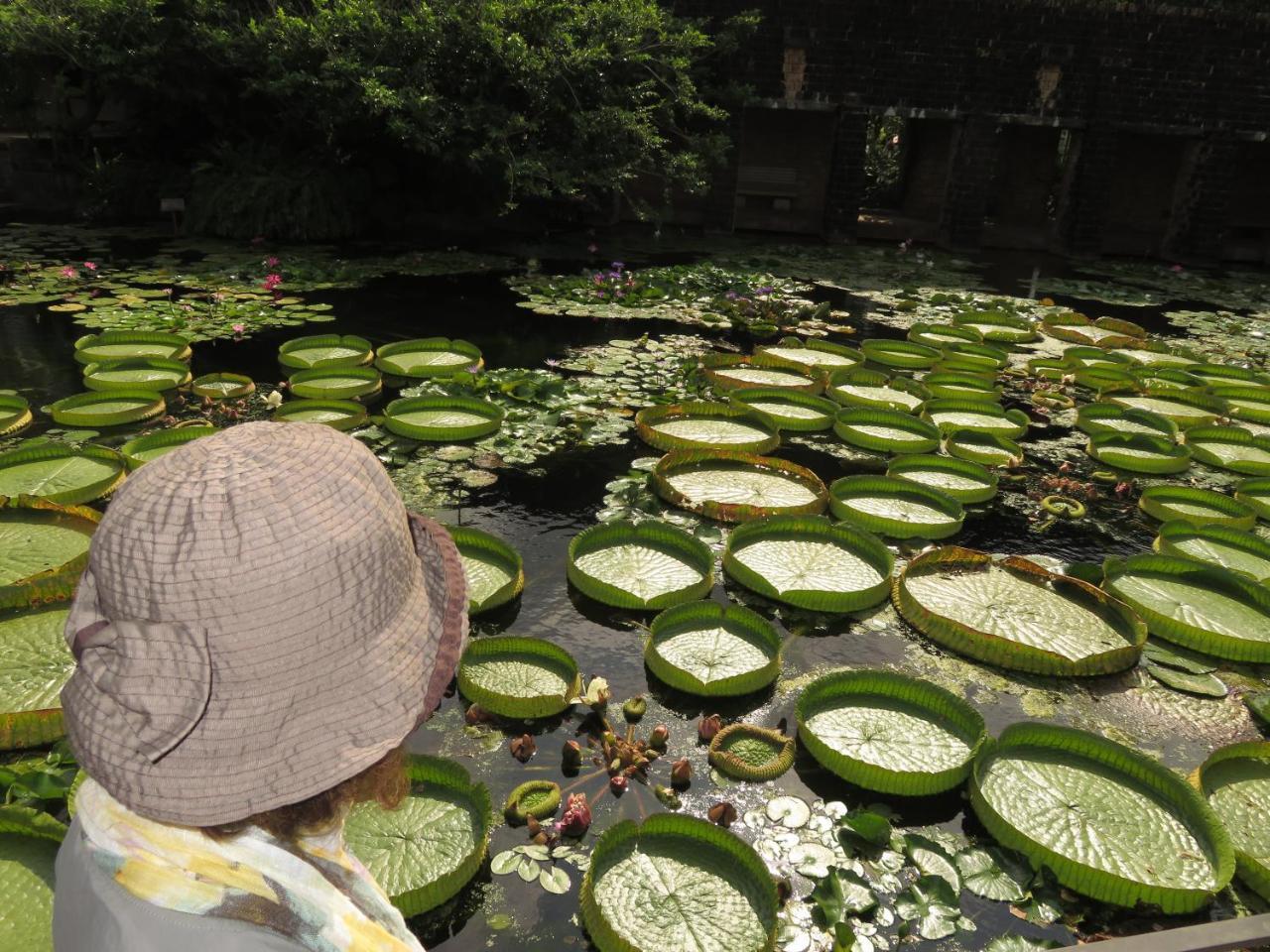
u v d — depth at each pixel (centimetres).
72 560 450
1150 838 342
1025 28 1558
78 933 95
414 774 346
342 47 1302
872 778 365
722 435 686
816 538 542
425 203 1528
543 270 1258
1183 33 1573
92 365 744
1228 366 944
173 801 95
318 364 777
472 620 458
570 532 543
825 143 1766
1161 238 1811
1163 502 633
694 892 308
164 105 1432
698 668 421
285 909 97
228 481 99
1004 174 1884
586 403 747
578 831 335
